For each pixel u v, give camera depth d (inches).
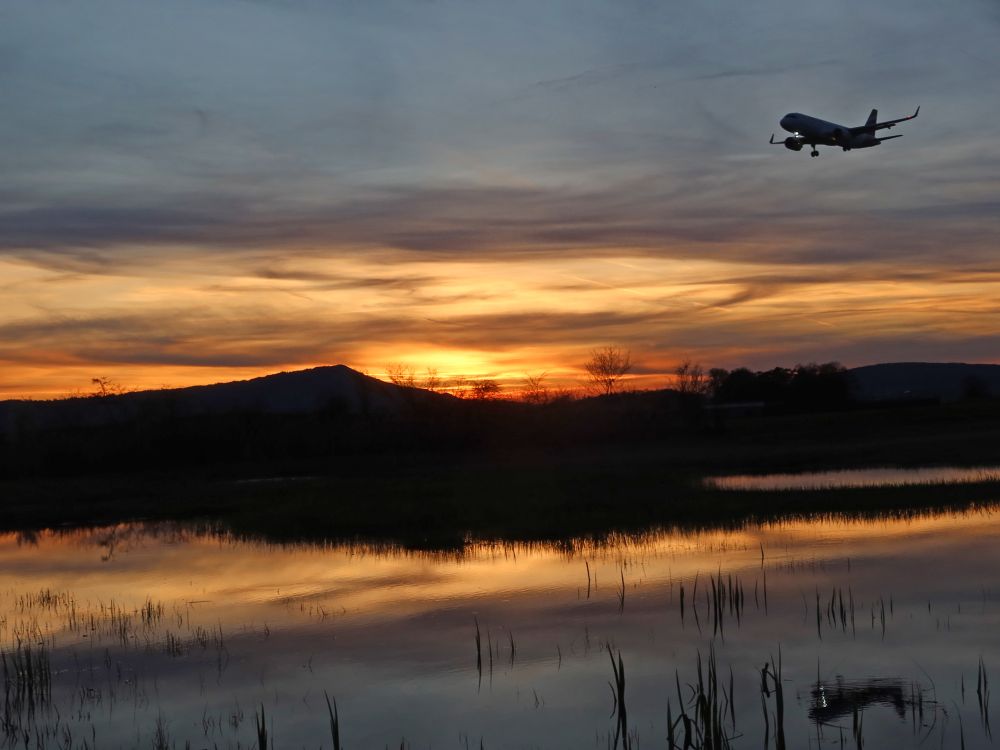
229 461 2716.5
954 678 548.7
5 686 574.2
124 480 2300.7
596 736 481.1
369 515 1353.3
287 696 551.5
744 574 840.9
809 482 1786.4
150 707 536.7
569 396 3284.9
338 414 3245.6
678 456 2664.9
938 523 1135.6
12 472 2431.1
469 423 3029.0
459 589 818.2
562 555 979.9
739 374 5556.1
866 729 477.7
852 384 5315.0
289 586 860.0
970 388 5925.2
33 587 895.1
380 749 473.1
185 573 944.9
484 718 510.0
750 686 542.9
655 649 617.3
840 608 691.4
